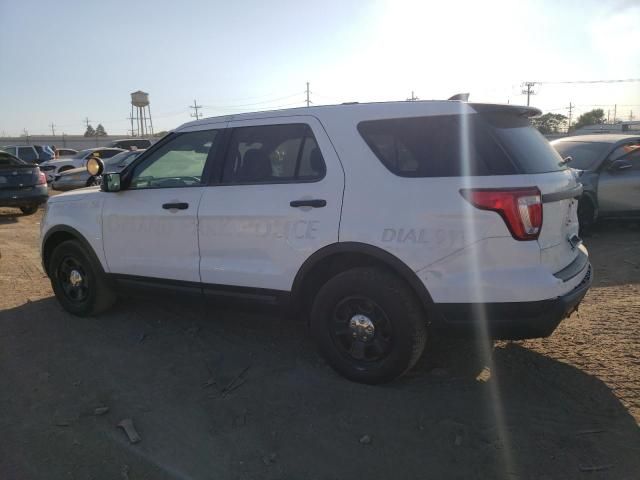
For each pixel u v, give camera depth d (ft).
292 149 12.57
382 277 11.36
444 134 11.09
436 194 10.77
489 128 10.88
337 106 12.32
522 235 10.32
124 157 53.47
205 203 13.50
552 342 14.24
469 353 13.70
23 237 33.63
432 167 11.00
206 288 13.78
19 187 43.01
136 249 14.99
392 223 11.10
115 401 11.72
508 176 10.44
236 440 10.23
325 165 11.98
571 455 9.51
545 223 10.59
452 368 12.89
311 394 11.81
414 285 11.03
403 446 9.92
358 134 11.78
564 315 10.84
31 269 24.03
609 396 11.39
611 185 28.22
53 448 10.05
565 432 10.19
